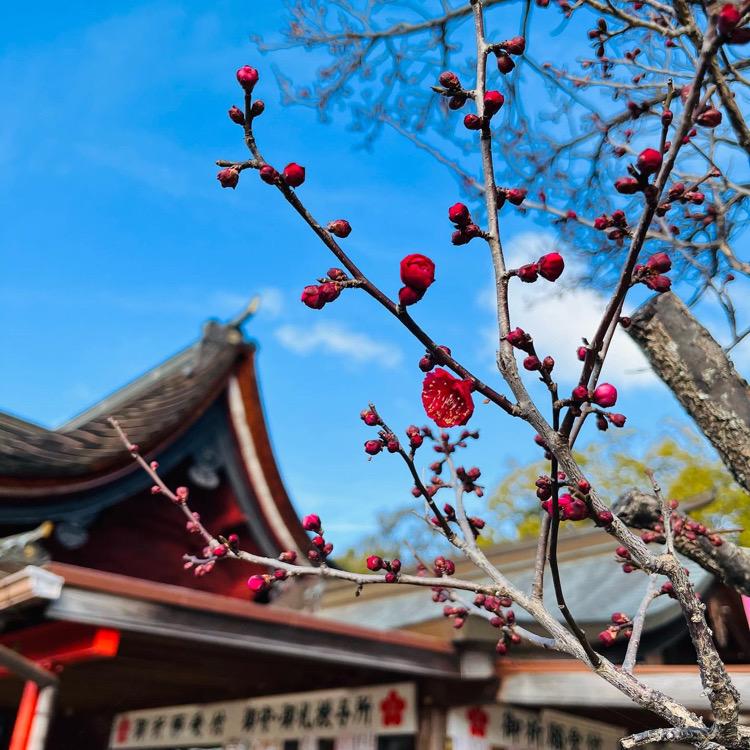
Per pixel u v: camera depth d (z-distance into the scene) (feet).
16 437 23.93
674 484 53.98
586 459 58.90
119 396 37.96
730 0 4.96
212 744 26.45
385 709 21.79
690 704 14.53
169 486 27.35
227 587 28.17
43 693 16.56
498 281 5.37
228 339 29.14
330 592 37.37
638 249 4.82
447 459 7.59
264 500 28.86
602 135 13.65
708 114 5.15
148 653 19.33
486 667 19.84
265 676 22.70
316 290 4.91
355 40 14.32
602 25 9.50
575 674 18.47
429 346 5.03
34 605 14.35
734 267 11.38
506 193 5.70
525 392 5.18
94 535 24.76
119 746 29.71
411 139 13.69
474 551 6.40
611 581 24.75
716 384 8.83
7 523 22.00
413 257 4.73
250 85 5.00
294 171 4.94
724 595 17.72
